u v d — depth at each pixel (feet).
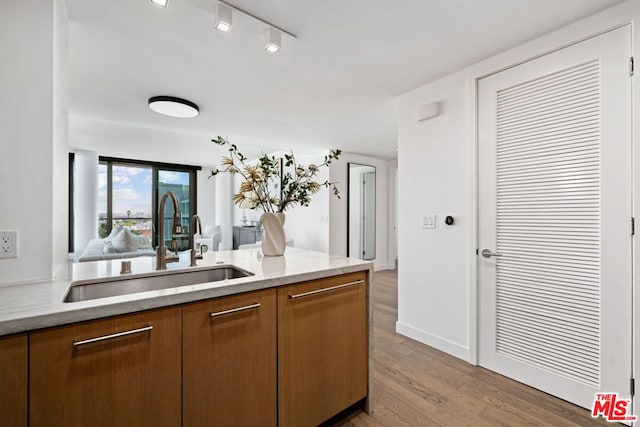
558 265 5.85
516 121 6.47
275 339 4.32
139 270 4.82
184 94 8.92
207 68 7.32
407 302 8.82
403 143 8.91
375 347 8.13
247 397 4.05
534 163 6.18
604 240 5.27
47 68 4.10
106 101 9.47
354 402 5.28
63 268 4.90
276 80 7.98
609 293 5.22
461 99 7.43
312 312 4.74
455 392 6.10
